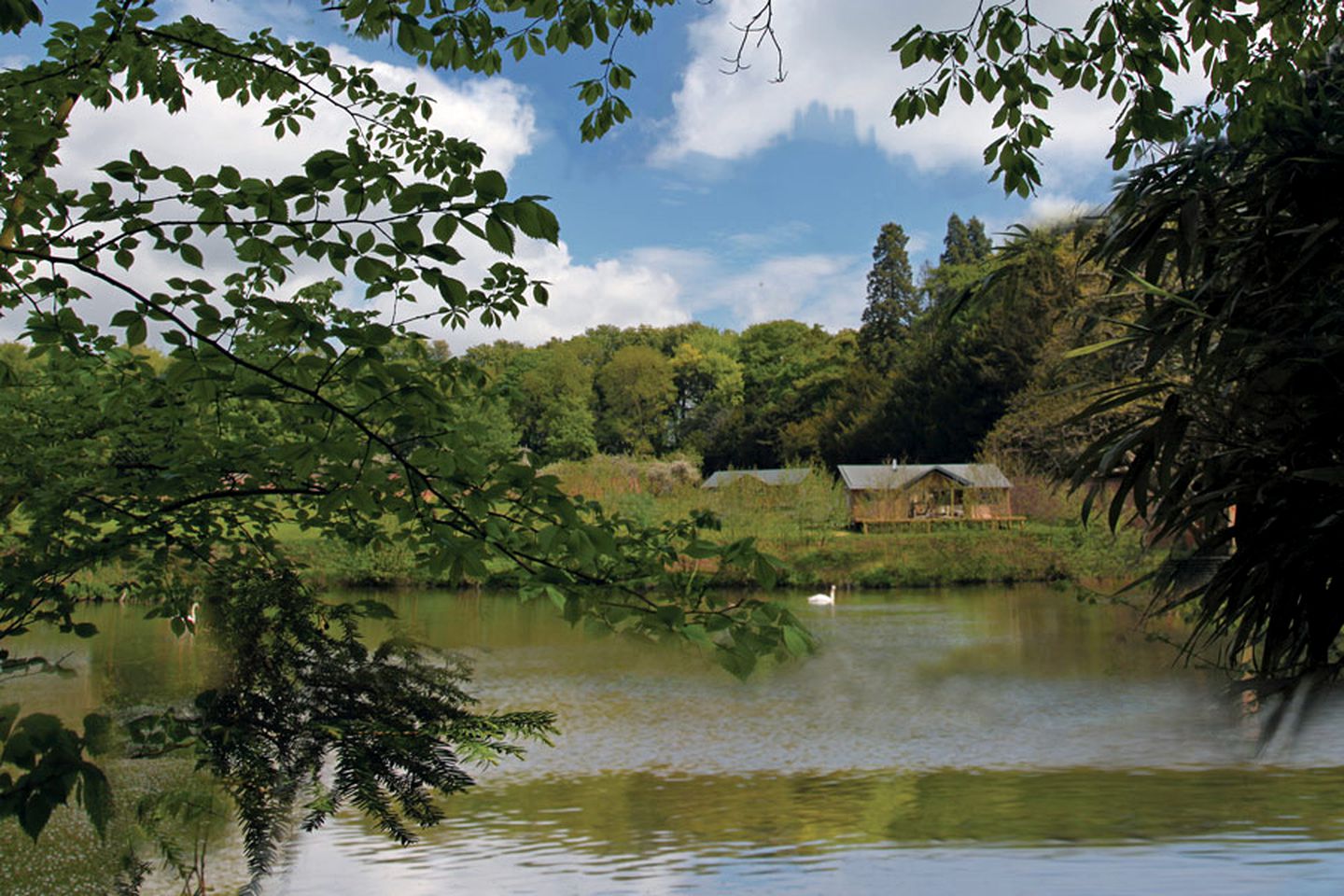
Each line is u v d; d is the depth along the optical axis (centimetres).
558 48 348
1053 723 1011
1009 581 2450
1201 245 227
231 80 313
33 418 291
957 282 4400
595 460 2909
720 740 994
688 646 193
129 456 287
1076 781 748
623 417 7256
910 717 1092
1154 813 609
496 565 224
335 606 226
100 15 267
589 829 679
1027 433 2622
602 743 977
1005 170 355
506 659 1496
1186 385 209
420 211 161
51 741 140
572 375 7100
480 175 155
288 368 231
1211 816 578
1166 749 766
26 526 301
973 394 4225
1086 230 269
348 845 626
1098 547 2208
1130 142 324
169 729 178
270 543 298
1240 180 230
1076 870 516
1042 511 2689
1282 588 198
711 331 8375
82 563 249
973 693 1205
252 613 209
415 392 199
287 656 205
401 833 193
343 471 196
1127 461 234
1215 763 696
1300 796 600
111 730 154
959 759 893
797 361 7412
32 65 264
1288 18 312
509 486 207
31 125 205
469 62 328
